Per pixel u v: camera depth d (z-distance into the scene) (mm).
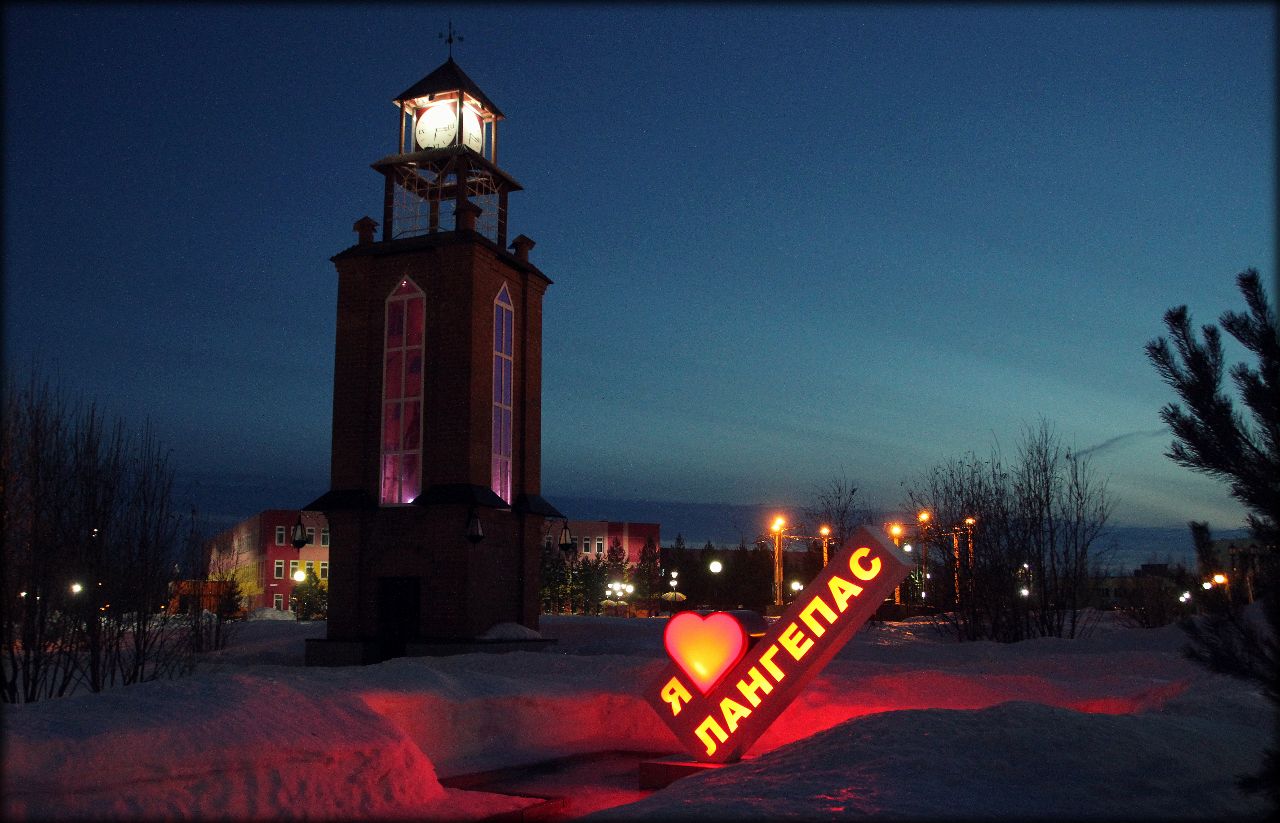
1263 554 8953
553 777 12484
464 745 13133
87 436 14570
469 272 26875
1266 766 7762
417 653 25531
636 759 13820
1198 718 11492
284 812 8516
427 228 28797
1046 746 9289
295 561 84625
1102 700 14820
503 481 27906
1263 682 8336
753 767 9836
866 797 7969
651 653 25984
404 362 27422
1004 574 27062
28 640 13250
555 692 14945
